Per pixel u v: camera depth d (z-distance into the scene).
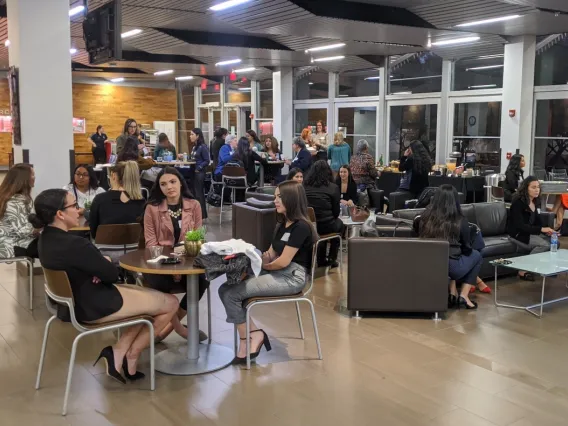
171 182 4.09
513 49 9.53
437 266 4.66
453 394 3.41
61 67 6.15
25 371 3.71
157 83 18.77
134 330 3.56
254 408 3.23
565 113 9.34
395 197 8.66
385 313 4.87
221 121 17.39
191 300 3.80
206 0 7.15
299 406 3.25
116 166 4.92
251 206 6.41
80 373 3.69
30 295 4.96
